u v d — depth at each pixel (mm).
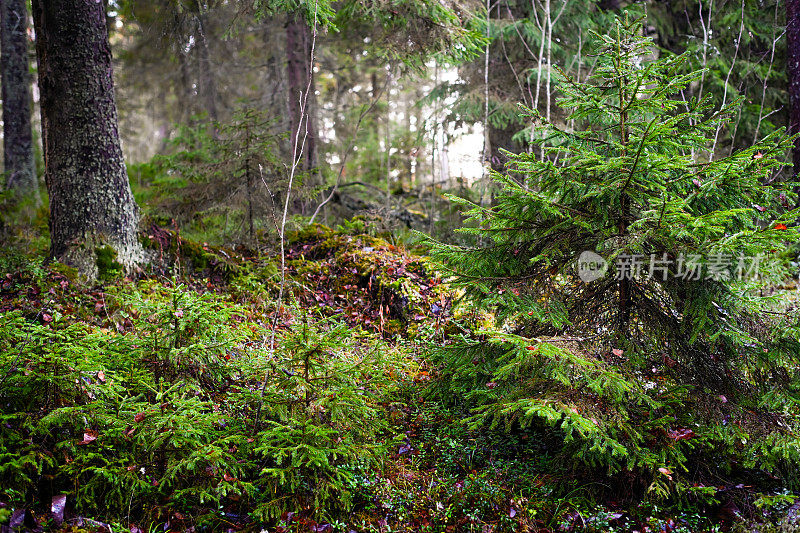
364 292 6609
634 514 3498
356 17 9062
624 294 3869
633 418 3549
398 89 18406
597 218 3682
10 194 10219
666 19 10305
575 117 3904
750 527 3299
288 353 3564
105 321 5285
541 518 3457
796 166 7707
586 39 9695
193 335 3678
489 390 3816
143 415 3164
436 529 3387
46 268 5898
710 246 3107
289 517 3256
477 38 8008
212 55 14516
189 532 3084
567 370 3330
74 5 6086
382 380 4207
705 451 3742
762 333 3508
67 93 6129
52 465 3014
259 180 7613
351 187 13852
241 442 3383
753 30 9766
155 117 20812
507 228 3855
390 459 3895
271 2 6750
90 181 6203
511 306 3650
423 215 11500
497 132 10500
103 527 2984
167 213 7992
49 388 3158
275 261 7090
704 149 3809
